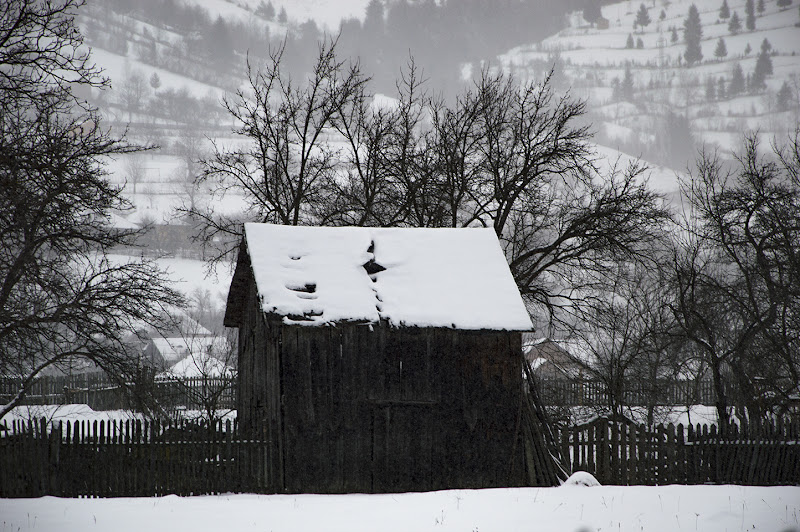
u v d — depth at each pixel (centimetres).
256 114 6506
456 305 3869
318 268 3966
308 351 3734
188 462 3603
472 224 6875
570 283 5978
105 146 4025
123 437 3581
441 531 2436
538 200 6019
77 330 3938
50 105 3991
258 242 4044
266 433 3891
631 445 3822
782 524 2516
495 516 2641
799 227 4916
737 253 5509
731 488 3281
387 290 3919
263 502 3081
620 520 2573
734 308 5181
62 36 4125
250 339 4569
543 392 5866
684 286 5559
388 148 6619
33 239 3794
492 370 3856
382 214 6494
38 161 3806
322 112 6612
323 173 6600
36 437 3538
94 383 8338
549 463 3834
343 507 2895
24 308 3872
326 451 3697
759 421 4091
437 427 3791
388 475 3728
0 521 2675
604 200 5672
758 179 5147
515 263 5916
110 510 2892
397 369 3781
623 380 5359
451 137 6431
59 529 2536
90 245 4156
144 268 4247
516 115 6266
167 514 2781
